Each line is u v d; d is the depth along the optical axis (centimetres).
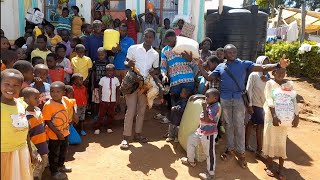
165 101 702
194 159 468
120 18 825
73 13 783
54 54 530
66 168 423
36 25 731
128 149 496
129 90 483
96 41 650
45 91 429
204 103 425
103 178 414
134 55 503
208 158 427
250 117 510
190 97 504
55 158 402
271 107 439
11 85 276
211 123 424
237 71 452
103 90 570
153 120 645
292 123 433
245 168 469
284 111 431
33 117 354
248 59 664
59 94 389
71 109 443
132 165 452
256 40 659
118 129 598
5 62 407
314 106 883
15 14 791
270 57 1351
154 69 507
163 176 430
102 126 609
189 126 475
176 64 510
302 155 539
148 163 460
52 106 388
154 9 817
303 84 1170
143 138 530
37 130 359
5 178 293
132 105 500
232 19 645
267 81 464
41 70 417
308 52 1229
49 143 395
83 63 589
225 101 460
